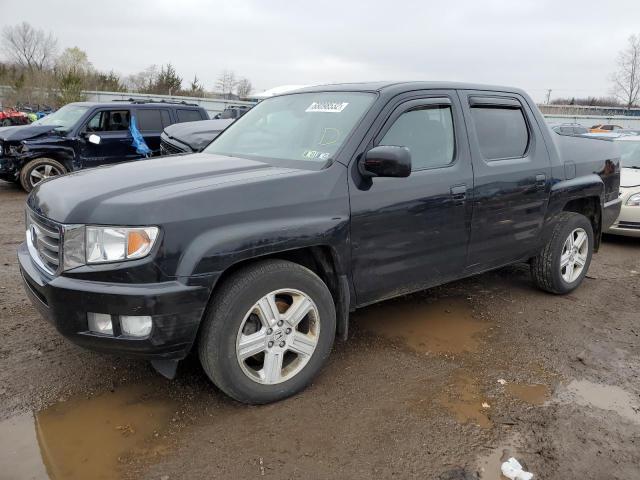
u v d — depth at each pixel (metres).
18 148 9.85
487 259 4.29
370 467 2.64
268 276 2.96
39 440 2.76
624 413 3.20
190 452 2.70
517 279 5.70
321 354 3.29
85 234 2.68
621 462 2.75
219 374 2.91
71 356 3.61
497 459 2.74
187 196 2.76
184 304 2.69
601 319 4.67
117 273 2.63
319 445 2.79
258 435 2.85
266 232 2.90
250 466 2.62
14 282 5.00
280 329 3.09
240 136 4.23
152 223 2.63
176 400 3.15
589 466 2.71
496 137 4.32
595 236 5.49
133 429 2.87
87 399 3.13
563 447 2.85
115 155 10.57
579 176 5.00
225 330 2.87
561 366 3.77
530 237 4.64
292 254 3.32
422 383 3.46
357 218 3.31
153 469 2.57
